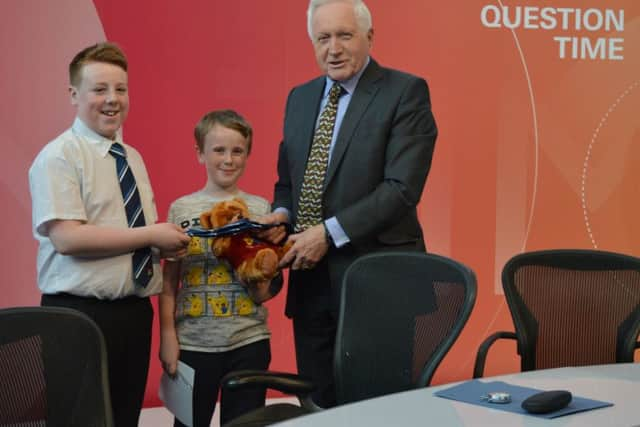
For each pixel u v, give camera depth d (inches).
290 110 121.5
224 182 116.4
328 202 114.1
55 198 99.0
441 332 88.9
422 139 112.1
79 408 73.9
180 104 166.2
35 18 160.1
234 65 168.6
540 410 68.3
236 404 113.2
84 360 75.0
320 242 109.3
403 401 72.7
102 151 103.7
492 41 177.3
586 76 181.5
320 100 118.9
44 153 101.6
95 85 102.2
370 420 67.1
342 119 114.5
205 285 113.6
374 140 112.0
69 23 161.2
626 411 69.5
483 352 107.7
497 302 180.2
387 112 112.1
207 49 167.0
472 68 176.9
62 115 162.2
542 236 181.5
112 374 103.3
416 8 174.2
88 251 99.0
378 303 94.7
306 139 117.1
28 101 160.7
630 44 183.0
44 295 104.3
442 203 177.0
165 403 113.5
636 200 184.5
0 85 159.2
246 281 109.8
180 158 166.9
